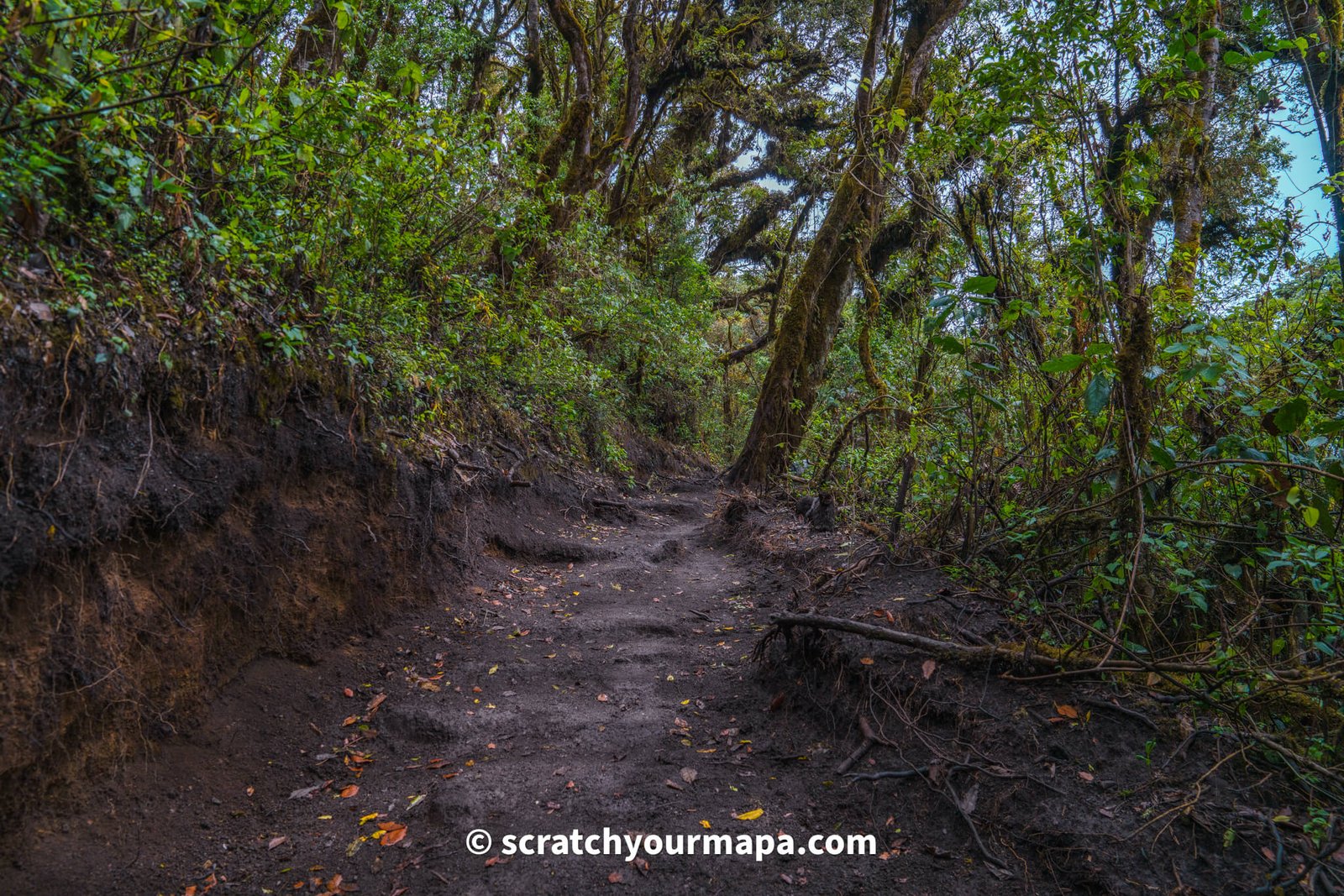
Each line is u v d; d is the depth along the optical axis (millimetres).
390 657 4457
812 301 11094
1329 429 2791
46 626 2637
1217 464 3184
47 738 2594
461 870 2785
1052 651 3529
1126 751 3035
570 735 3801
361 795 3299
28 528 2529
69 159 2816
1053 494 4332
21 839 2510
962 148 5000
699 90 17094
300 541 4098
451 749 3678
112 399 2939
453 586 5434
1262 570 3635
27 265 2758
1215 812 2715
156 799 2961
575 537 7695
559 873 2775
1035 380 4551
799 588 5590
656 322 13148
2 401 2482
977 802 3020
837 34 16828
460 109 10383
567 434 9859
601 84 14750
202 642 3404
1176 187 6758
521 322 8461
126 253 3268
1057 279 4742
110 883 2590
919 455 5258
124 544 3027
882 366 8664
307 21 6109
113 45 3205
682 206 17172
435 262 6621
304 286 4422
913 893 2693
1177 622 3723
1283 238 4773
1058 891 2631
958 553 4707
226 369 3607
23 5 2518
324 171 4605
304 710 3781
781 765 3592
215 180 3809
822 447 9445
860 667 3809
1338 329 3750
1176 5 4145
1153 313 3963
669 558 7453
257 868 2793
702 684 4508
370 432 4809
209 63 3359
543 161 11641
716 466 17375
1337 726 3041
